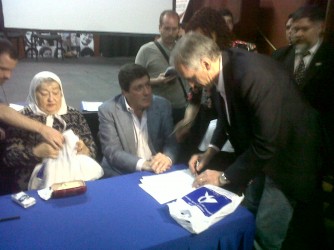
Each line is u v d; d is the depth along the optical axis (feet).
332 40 7.58
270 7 9.56
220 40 4.64
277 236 4.39
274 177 4.07
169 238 3.21
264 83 3.48
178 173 4.69
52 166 4.59
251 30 9.57
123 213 3.63
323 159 4.31
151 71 7.85
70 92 16.88
